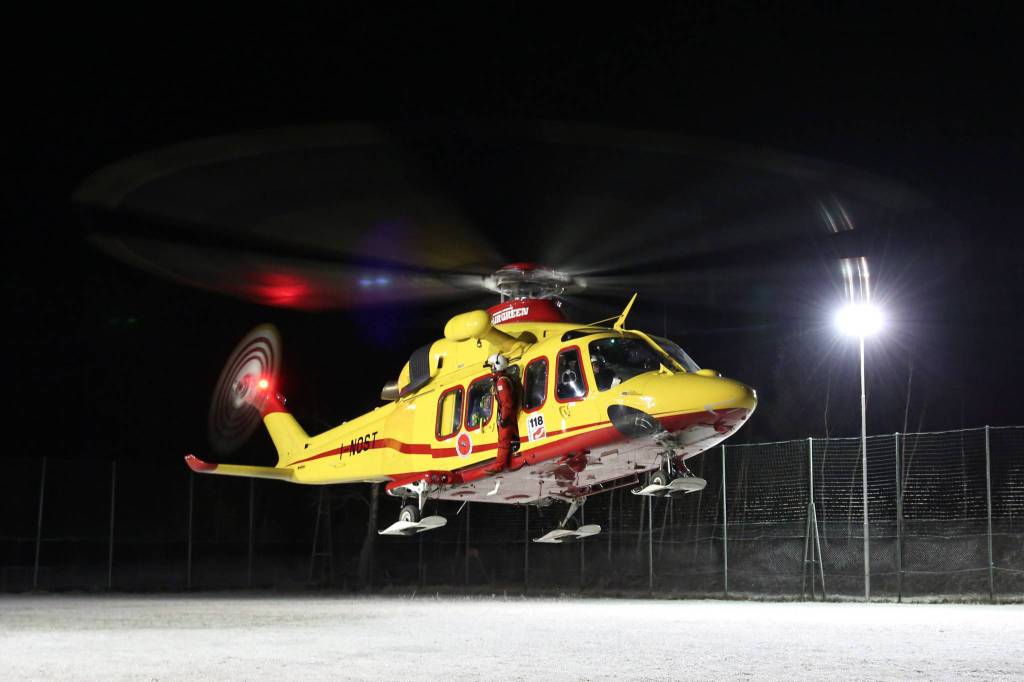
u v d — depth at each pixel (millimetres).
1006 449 22219
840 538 23219
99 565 30719
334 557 34719
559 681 6961
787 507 24688
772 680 6973
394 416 14297
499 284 12859
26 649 9953
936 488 23500
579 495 14156
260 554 33500
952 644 10055
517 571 28344
